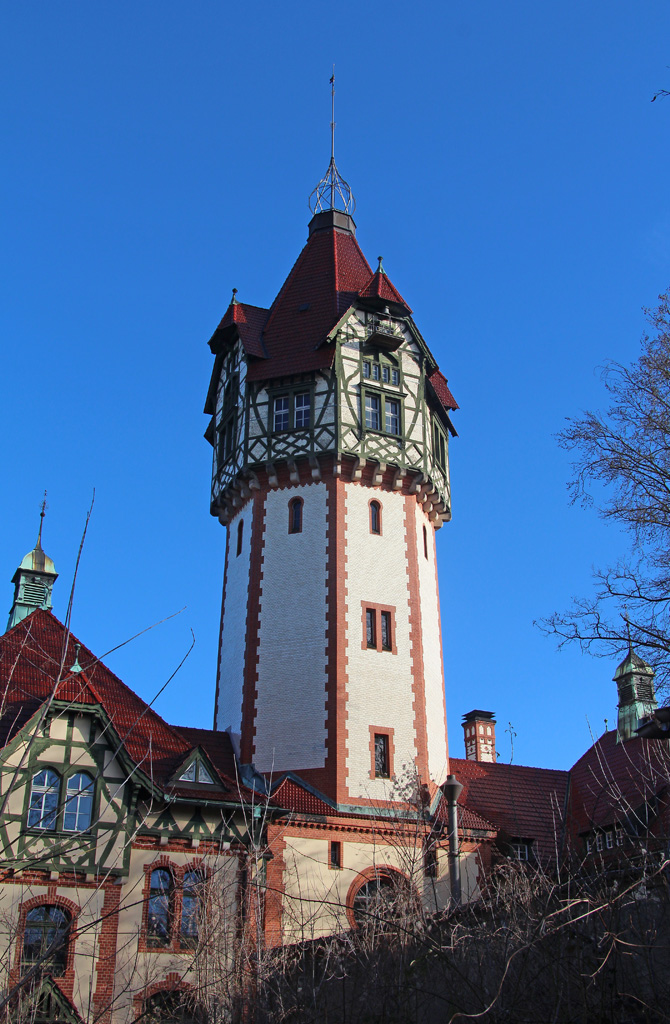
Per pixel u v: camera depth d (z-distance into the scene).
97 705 26.84
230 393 39.25
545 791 38.94
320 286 39.56
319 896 29.12
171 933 24.11
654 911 12.84
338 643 33.50
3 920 22.45
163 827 27.23
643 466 21.66
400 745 33.12
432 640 36.41
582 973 12.12
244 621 35.28
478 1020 12.61
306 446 35.78
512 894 14.94
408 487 36.81
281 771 32.28
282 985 17.14
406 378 37.88
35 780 25.70
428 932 14.82
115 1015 23.95
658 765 17.23
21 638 29.94
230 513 38.53
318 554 34.84
